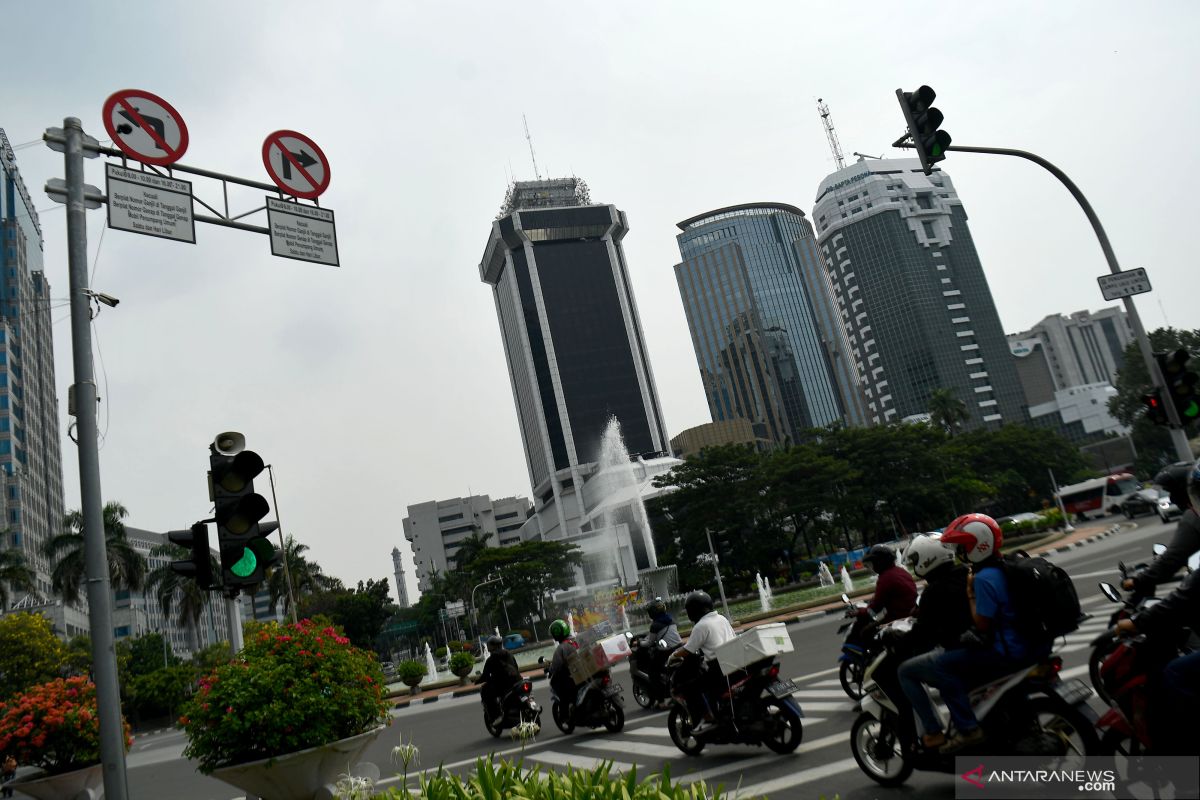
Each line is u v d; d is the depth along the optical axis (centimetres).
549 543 7138
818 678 1198
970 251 18038
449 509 19062
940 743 552
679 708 849
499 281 16200
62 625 7300
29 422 10362
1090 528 4231
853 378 18412
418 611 12506
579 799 407
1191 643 543
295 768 754
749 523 5884
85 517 665
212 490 679
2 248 10600
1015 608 514
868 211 17700
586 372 14650
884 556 860
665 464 11738
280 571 6975
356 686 816
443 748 1266
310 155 927
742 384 18488
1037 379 19525
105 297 728
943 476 6256
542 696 1830
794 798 625
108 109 778
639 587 4822
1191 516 621
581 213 15238
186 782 1454
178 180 809
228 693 762
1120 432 15300
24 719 1007
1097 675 686
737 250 18900
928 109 1151
